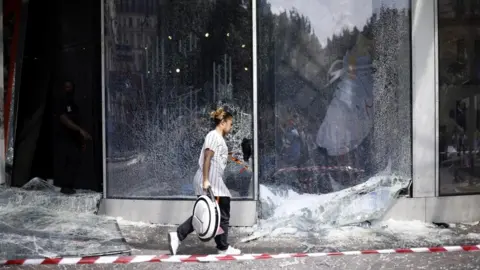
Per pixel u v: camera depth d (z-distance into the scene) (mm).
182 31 9023
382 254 7312
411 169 9055
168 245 7785
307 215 8688
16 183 9922
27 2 9914
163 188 9094
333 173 9039
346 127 9062
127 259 6891
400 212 9031
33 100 9883
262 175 8953
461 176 9250
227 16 8930
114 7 9148
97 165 9430
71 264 6758
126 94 9172
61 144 9695
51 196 9414
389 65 9031
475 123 9273
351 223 8773
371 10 9016
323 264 6906
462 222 9203
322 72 9023
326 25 8992
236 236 8367
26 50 9922
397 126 9070
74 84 9578
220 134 7418
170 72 9070
